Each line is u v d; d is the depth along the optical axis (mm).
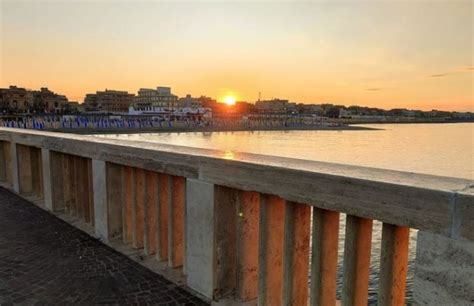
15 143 8289
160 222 4664
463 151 71688
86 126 121312
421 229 2141
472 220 1910
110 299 3812
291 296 3061
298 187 2814
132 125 137125
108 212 5301
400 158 58688
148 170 4629
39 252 5031
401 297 2492
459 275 1991
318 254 2828
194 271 3967
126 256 4895
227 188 3719
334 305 2914
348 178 2482
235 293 3850
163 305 3717
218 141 102938
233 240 3838
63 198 6988
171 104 198000
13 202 7684
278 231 3293
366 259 2656
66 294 3902
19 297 3828
